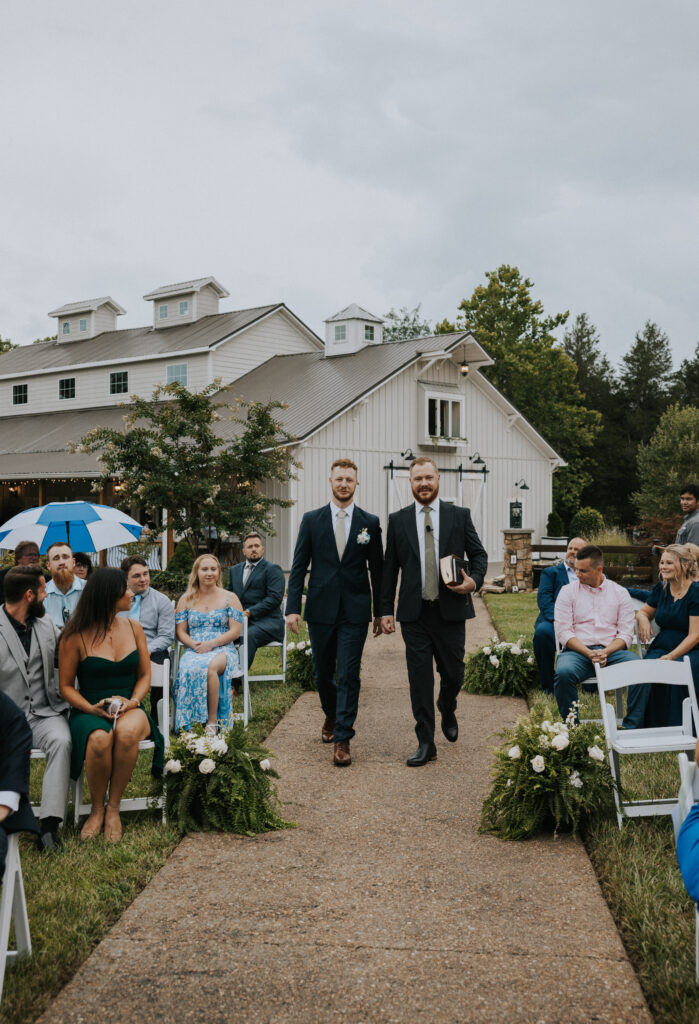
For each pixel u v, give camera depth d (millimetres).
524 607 15234
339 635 6176
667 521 19172
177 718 6410
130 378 29438
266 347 29594
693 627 5973
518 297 45062
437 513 6141
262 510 18531
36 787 5375
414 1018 2932
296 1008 3000
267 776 5070
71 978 3223
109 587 5066
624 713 6465
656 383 53312
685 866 3145
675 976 3113
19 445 28266
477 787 5480
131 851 4379
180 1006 3021
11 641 4883
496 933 3533
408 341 27500
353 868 4242
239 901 3873
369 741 6660
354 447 23859
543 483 30500
